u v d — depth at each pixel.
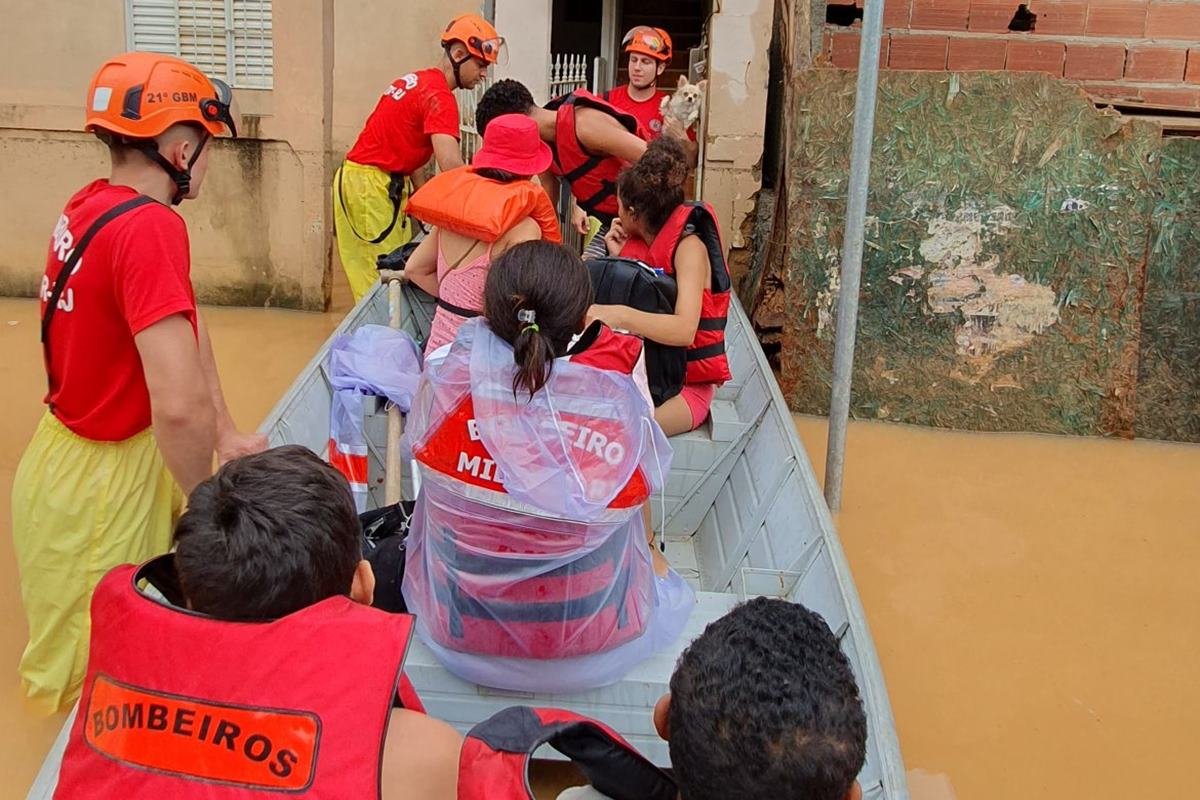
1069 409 4.82
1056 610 3.40
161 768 1.24
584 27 10.44
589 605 2.00
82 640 2.61
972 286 4.76
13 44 6.35
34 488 2.49
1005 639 3.23
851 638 2.04
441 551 2.00
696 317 2.99
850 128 4.72
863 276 4.82
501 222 3.12
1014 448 4.69
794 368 4.96
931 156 4.68
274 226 6.54
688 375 3.28
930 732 2.81
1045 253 4.68
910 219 4.74
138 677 1.27
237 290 6.68
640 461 1.98
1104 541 3.86
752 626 1.25
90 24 6.32
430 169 6.02
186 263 2.30
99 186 2.35
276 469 1.37
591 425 1.89
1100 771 2.69
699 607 2.39
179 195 2.43
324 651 1.25
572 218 5.13
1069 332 4.74
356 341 3.22
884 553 3.72
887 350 4.88
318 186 6.45
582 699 2.13
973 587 3.52
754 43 5.62
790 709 1.16
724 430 3.38
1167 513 4.09
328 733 1.23
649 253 3.14
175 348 2.24
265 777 1.22
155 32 6.36
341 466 3.04
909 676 3.04
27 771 2.51
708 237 3.11
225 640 1.26
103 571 2.53
